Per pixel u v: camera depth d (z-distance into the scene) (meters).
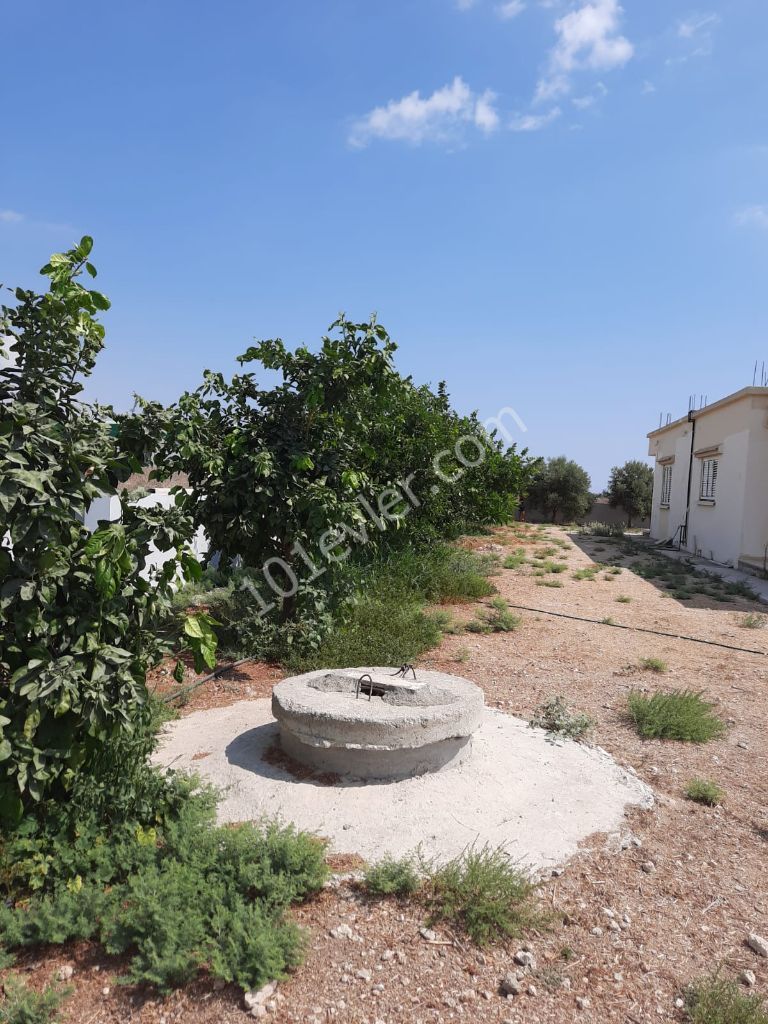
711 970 2.94
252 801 4.05
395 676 4.95
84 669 3.24
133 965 2.77
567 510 37.91
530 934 3.12
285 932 2.93
